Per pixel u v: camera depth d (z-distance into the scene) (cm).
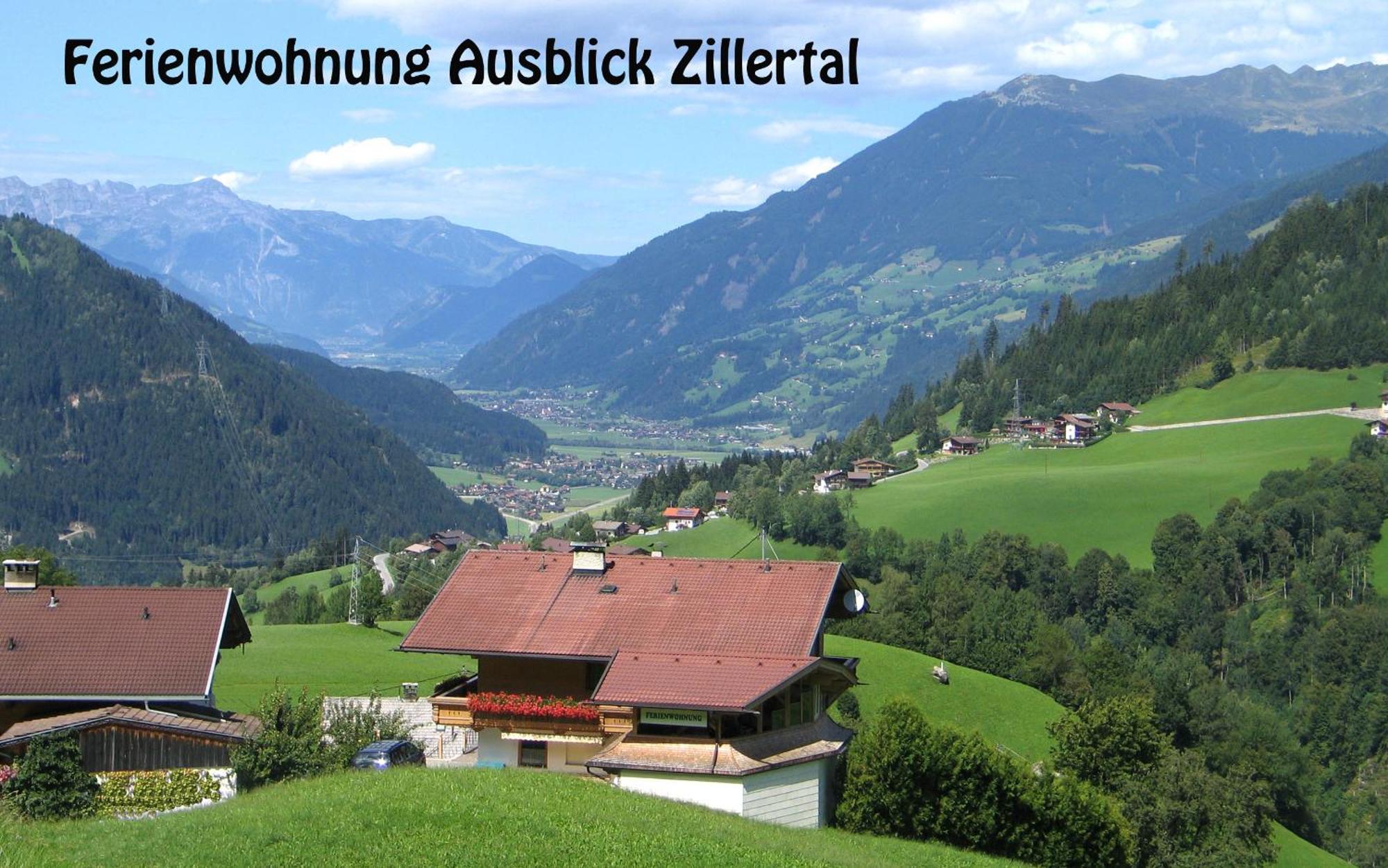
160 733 5272
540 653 5428
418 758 5803
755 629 5422
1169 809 7888
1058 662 15162
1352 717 17025
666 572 5797
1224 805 8119
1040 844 5528
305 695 5681
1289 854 10725
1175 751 8462
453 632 5600
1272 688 18425
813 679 5534
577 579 5819
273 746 5319
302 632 12369
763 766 5003
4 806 4938
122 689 5472
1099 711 8288
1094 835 5625
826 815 5456
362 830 3956
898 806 5412
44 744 5088
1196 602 19775
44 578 11294
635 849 4009
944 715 11525
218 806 4375
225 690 8569
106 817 4662
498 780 4678
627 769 5000
